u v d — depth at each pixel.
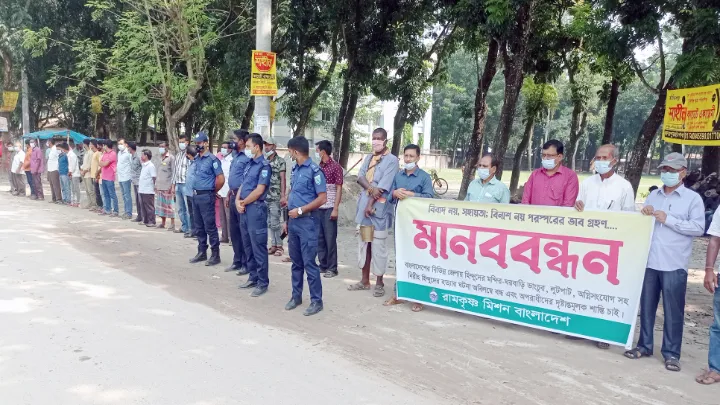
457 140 55.81
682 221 4.36
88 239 9.39
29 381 3.83
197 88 13.04
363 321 5.53
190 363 4.25
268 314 5.66
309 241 5.68
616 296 4.73
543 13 14.84
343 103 16.61
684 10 9.99
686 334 5.48
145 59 13.56
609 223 4.73
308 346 4.75
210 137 25.78
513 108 11.94
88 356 4.30
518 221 5.23
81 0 16.72
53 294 5.97
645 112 47.84
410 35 16.72
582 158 57.41
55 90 21.66
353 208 12.01
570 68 18.88
